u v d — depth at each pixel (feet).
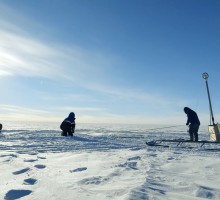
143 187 12.98
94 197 11.55
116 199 11.24
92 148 36.24
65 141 48.06
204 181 14.70
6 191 12.57
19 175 16.76
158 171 17.72
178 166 19.74
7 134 69.31
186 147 38.63
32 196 11.87
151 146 40.52
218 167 19.22
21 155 27.45
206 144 45.73
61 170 18.40
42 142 45.09
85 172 17.44
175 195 11.87
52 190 12.74
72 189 12.91
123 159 23.54
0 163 21.47
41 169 18.85
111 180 14.98
